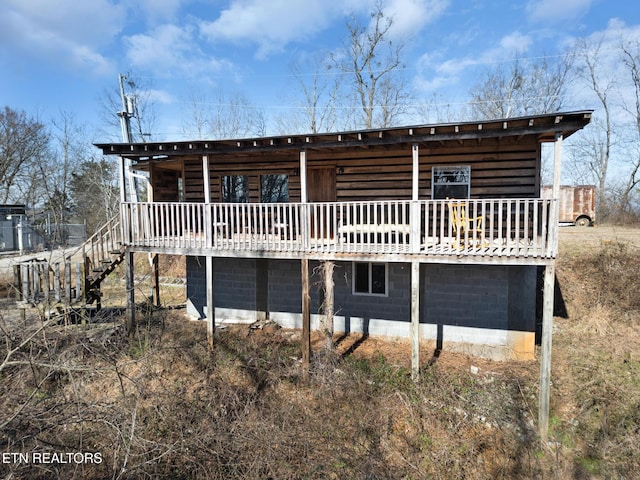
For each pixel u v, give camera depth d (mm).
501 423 7801
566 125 7438
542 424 7668
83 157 29688
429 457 7152
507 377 9227
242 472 6754
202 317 13453
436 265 10898
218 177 12945
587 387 8844
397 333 11469
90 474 6289
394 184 11266
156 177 13430
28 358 6781
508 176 10359
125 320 11711
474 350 10602
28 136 31062
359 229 9758
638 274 13773
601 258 15109
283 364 9945
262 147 9555
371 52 27484
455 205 8766
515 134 7820
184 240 10352
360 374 9258
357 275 11812
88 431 7043
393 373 9305
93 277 11344
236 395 8281
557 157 7562
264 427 7516
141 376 8047
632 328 11883
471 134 8062
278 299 12680
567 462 7039
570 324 12461
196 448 7047
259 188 12625
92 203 29750
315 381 9078
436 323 11000
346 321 11938
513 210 10281
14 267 10484
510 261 8016
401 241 10641
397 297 11398
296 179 12312
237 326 12438
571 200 23703
